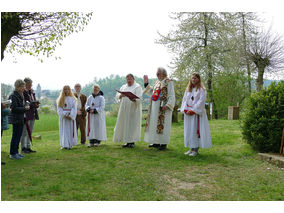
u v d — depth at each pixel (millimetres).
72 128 6770
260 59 15117
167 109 6332
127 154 5832
